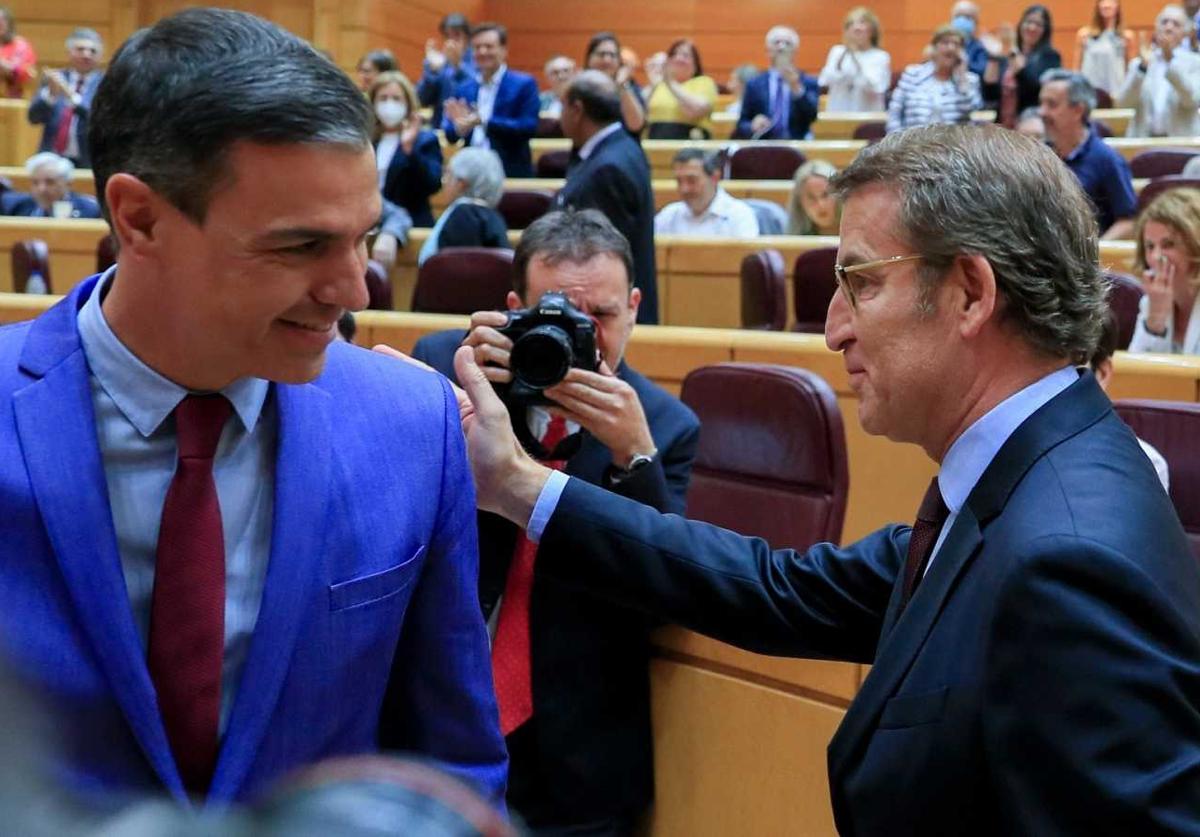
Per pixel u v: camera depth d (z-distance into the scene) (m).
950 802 0.90
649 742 1.70
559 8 12.95
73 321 0.84
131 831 0.25
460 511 0.96
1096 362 1.98
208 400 0.84
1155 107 7.86
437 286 4.38
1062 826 0.83
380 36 11.09
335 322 0.80
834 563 1.21
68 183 6.38
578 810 1.65
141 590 0.82
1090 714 0.82
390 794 0.26
